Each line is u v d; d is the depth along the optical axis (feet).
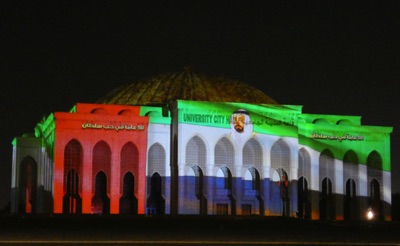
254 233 126.72
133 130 228.02
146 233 123.65
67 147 223.51
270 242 109.60
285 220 173.78
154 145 235.61
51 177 228.63
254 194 237.45
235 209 232.53
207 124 232.32
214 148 232.73
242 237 117.50
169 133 236.63
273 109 240.53
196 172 234.79
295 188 240.12
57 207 218.59
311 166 247.91
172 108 236.22
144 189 226.38
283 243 107.96
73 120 223.10
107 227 139.64
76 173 225.35
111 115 226.58
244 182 239.30
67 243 103.50
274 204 238.89
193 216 185.57
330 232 134.10
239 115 235.81
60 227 138.62
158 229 134.82
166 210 232.73
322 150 249.96
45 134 250.16
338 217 248.52
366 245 106.83
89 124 224.33
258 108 238.68
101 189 233.14
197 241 108.88
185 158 229.45
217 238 114.93
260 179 237.45
